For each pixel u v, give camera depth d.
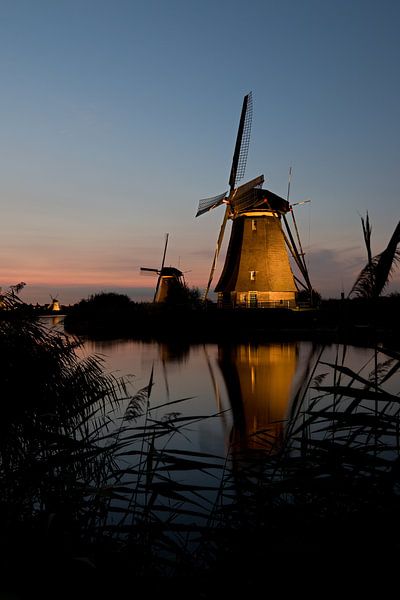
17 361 5.81
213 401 15.41
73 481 3.79
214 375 21.36
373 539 2.81
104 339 43.50
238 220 49.88
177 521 5.50
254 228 48.50
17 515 3.71
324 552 2.87
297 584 2.86
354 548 2.81
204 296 50.84
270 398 15.81
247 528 3.28
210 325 47.22
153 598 3.13
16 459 5.03
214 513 3.54
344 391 3.34
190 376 21.16
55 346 6.49
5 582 2.80
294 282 48.97
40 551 3.26
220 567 3.11
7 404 5.23
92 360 6.74
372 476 3.12
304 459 3.50
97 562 3.33
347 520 2.97
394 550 2.77
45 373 5.98
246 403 14.98
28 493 3.89
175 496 3.45
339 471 3.23
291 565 2.94
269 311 45.66
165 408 14.24
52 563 3.18
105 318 50.62
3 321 6.20
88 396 6.10
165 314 51.12
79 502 3.66
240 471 3.68
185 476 7.54
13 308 6.31
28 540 3.35
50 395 5.84
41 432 4.34
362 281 3.18
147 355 30.25
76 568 3.19
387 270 3.07
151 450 3.70
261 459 3.71
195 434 10.66
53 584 3.06
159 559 3.38
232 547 3.21
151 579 3.29
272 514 3.28
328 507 3.22
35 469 3.77
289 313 45.03
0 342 5.92
